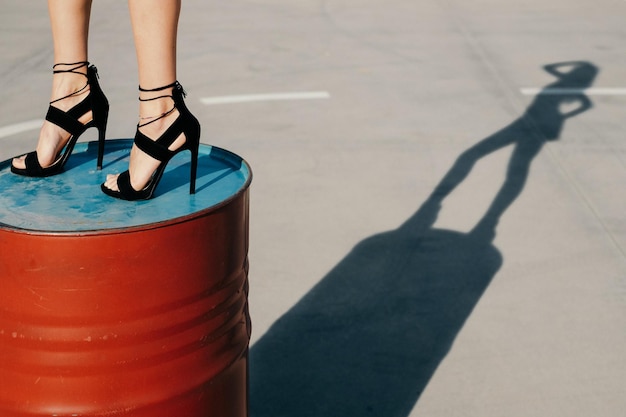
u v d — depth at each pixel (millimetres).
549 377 3617
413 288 4344
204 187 2062
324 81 8188
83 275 1704
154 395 1843
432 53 9375
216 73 8414
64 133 2158
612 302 4223
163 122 1930
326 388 3523
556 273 4516
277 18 11148
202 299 1857
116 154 2391
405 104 7512
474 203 5418
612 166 6082
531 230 5035
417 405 3426
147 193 1962
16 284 1730
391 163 6098
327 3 12289
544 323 4027
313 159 6145
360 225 5070
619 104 7543
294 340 3863
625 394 3504
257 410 3363
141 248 1720
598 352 3797
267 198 5441
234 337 2025
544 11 11836
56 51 2158
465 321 4043
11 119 6957
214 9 11695
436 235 4953
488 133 6773
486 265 4594
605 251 4777
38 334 1755
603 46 9766
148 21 1873
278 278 4418
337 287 4336
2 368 1820
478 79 8352
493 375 3627
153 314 1784
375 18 11250
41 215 1854
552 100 7656
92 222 1812
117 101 7344
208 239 1819
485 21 11125
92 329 1748
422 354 3773
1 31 10195
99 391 1797
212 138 6555
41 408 1810
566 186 5711
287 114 7172
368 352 3785
